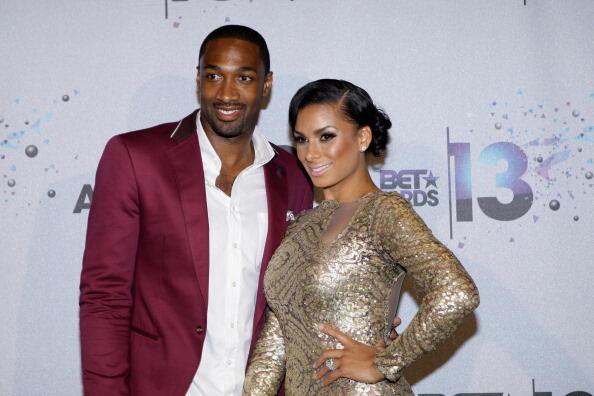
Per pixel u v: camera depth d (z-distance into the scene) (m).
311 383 1.73
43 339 2.65
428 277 1.59
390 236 1.65
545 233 2.72
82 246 2.68
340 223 1.76
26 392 2.64
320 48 2.74
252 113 2.06
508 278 2.71
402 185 2.73
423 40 2.74
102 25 2.71
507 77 2.74
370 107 1.83
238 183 2.11
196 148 2.09
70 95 2.70
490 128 2.73
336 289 1.69
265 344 1.93
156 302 1.99
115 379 1.88
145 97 2.71
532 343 2.70
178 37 2.72
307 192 2.29
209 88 2.03
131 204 1.99
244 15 2.73
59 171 2.68
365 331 1.68
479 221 2.73
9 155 2.67
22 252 2.66
